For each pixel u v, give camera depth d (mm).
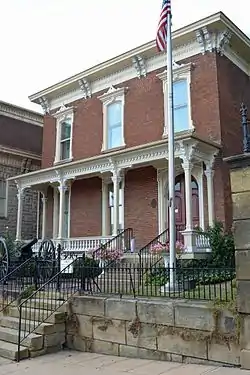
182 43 17062
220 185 15031
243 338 6242
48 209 21844
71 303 8836
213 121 15648
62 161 21297
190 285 8984
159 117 17562
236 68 17328
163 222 16672
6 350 7789
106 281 10914
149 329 7449
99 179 19531
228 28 15953
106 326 8125
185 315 6992
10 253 16594
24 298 10156
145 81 18375
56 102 22531
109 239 16359
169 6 11234
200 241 13875
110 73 19750
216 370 6168
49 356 7949
